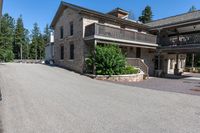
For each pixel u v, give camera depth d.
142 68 19.05
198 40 18.52
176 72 24.34
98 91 9.93
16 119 5.32
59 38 23.66
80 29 18.25
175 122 5.44
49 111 6.15
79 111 6.28
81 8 18.05
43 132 4.52
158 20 27.69
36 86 10.34
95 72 15.62
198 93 10.27
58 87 10.44
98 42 16.70
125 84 13.29
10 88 9.44
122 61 15.96
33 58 60.97
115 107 6.91
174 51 20.94
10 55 27.16
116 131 4.70
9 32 25.73
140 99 8.36
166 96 9.23
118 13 24.61
